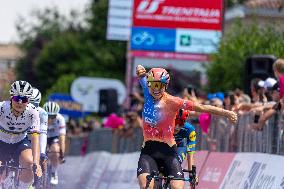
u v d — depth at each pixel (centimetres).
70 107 4584
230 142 1866
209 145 1986
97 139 3250
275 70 1673
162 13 3747
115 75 9350
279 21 3034
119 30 4347
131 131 2634
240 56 3012
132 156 2577
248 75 2188
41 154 1739
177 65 4019
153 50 3753
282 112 1571
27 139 1535
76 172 3384
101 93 3931
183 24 3728
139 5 3753
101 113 3925
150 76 1365
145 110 1380
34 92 1761
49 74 9750
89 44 9669
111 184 2794
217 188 1842
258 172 1641
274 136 1606
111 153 2955
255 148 1716
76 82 4584
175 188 1303
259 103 1833
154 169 1345
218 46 3238
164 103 1367
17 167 1366
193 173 1345
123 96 4578
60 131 2052
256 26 3038
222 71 3097
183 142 1520
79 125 3994
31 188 1476
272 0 3681
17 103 1411
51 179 2025
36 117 1474
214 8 3691
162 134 1369
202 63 3538
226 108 1872
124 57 9494
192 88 2081
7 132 1487
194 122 2088
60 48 9656
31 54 10388
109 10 4344
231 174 1789
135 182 2453
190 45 3731
